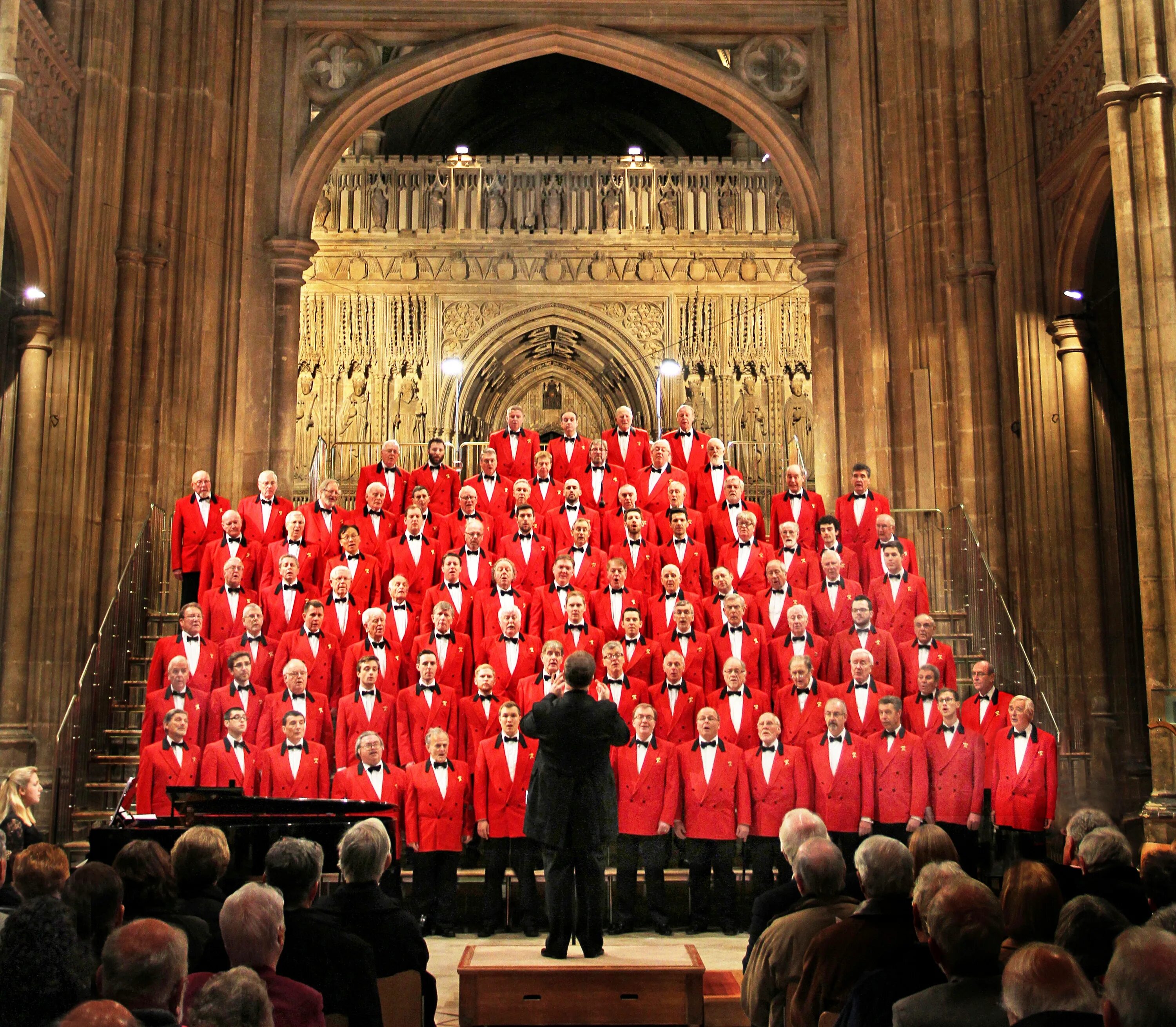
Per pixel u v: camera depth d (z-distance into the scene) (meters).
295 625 11.96
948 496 14.33
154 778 10.09
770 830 9.62
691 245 24.98
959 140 14.65
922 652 11.29
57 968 3.30
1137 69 10.18
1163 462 9.73
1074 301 13.17
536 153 34.72
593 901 6.83
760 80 16.66
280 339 15.88
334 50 16.53
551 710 6.96
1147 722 12.95
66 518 12.62
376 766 9.60
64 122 13.05
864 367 15.66
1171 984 2.83
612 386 27.06
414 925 5.51
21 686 12.11
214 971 4.96
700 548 12.71
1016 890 4.62
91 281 13.23
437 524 13.23
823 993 4.57
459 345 24.58
